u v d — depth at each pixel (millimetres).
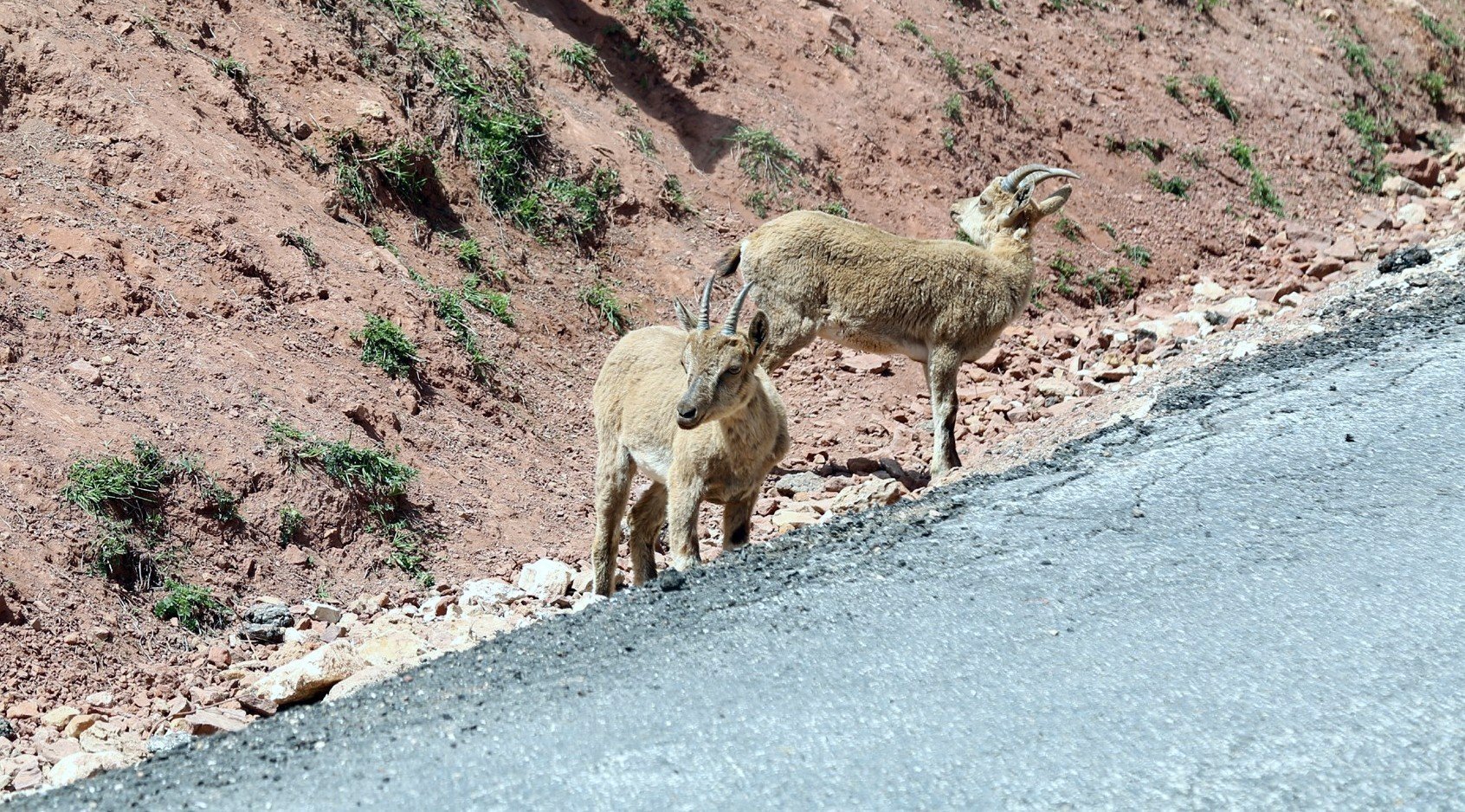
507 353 25312
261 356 21266
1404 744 10430
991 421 27125
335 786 10320
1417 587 13398
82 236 21141
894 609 13438
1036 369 30078
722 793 10039
